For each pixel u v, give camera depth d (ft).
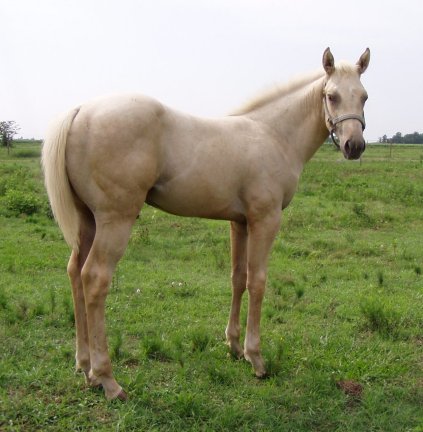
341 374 12.41
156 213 35.09
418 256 25.66
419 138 296.10
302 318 16.79
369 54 12.46
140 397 10.75
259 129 12.18
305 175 58.90
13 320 14.78
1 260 22.03
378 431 10.23
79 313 11.39
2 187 40.73
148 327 15.20
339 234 30.55
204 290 19.27
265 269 12.21
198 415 10.30
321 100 12.60
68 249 24.80
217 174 11.25
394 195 43.91
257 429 10.09
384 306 16.72
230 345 13.50
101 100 10.31
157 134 10.43
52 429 9.62
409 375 12.78
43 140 10.54
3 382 11.14
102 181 10.03
